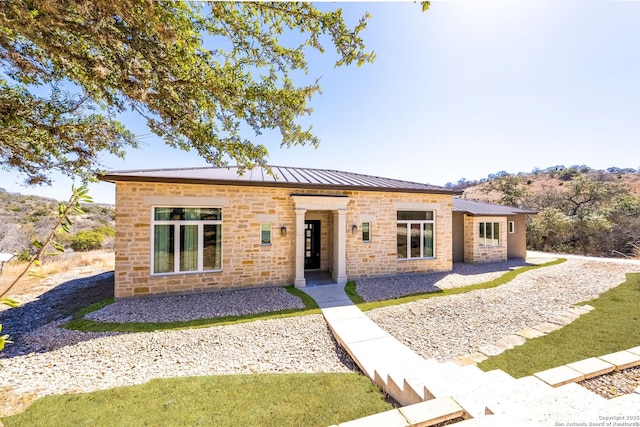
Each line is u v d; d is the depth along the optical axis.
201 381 4.34
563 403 2.88
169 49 2.99
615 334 5.87
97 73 2.90
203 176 9.42
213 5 3.08
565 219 22.55
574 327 6.34
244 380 4.38
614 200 25.42
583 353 5.12
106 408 3.66
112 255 19.05
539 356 5.07
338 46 3.29
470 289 9.73
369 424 2.66
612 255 20.48
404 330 6.40
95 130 4.63
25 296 10.04
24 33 2.31
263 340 5.94
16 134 3.98
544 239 23.64
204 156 4.17
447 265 12.84
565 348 5.34
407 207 12.08
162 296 8.73
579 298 8.66
